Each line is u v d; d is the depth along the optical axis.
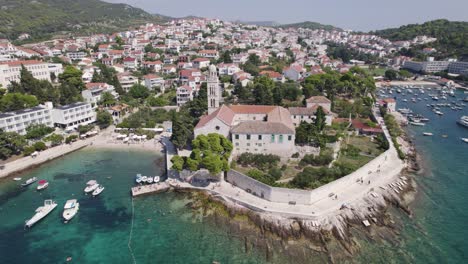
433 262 61.44
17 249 65.06
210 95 114.75
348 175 83.31
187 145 110.06
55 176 97.56
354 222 72.19
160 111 150.62
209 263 60.81
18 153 110.56
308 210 72.69
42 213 75.31
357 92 170.50
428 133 138.25
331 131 118.81
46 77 181.88
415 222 74.12
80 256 63.09
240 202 77.19
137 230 70.94
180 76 194.25
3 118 111.06
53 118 131.75
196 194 83.75
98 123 143.25
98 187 88.75
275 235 68.50
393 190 85.44
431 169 102.06
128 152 116.38
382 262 61.34
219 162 82.50
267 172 86.38
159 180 92.56
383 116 152.88
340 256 63.00
